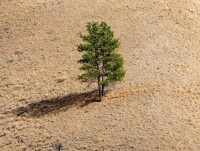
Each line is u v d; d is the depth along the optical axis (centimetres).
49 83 6166
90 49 5297
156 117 5016
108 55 5372
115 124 4941
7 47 7250
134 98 5416
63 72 6381
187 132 4775
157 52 6600
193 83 5822
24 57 6919
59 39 7231
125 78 5931
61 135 4925
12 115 5544
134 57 6469
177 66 6244
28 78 6353
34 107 5653
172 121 4950
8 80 6381
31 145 4916
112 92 5653
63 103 5600
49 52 6938
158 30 7181
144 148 4531
